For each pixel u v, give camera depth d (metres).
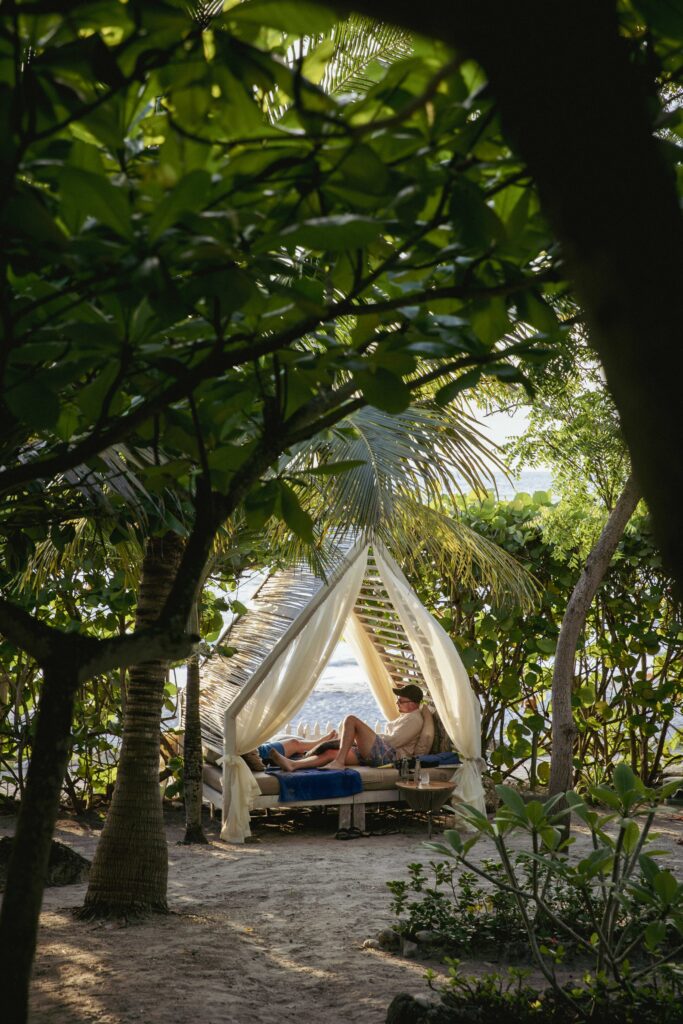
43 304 1.76
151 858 6.03
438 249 1.80
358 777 9.20
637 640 10.92
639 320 0.81
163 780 10.63
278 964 5.05
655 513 0.81
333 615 9.17
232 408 2.31
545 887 3.99
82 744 10.11
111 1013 4.24
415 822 9.81
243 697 8.97
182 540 6.69
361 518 6.34
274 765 9.80
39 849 1.75
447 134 1.58
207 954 5.17
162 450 3.34
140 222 1.56
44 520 4.57
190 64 1.46
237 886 6.96
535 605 10.85
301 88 1.33
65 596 10.16
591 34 0.84
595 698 10.85
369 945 5.36
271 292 1.74
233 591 10.30
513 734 10.91
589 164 0.83
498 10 0.86
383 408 1.96
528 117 0.87
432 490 6.99
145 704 6.14
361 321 1.93
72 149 1.47
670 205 0.84
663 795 3.63
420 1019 3.83
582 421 7.87
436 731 10.22
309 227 1.39
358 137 1.28
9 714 10.43
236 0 1.78
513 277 1.87
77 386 2.48
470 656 10.76
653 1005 3.64
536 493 10.96
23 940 1.70
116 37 1.68
